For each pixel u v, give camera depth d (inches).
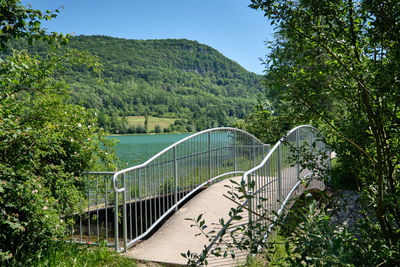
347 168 96.4
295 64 81.4
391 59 75.6
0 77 139.9
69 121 191.2
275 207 199.0
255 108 86.9
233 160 315.3
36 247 149.3
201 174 266.8
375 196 89.4
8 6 119.0
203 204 228.5
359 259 78.4
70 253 148.0
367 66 78.0
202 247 166.7
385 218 88.1
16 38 125.3
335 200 100.7
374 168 90.4
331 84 84.4
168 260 151.6
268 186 190.9
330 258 61.0
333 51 82.0
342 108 88.0
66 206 171.6
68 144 189.8
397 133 77.4
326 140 98.2
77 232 217.2
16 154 142.0
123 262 144.6
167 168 215.5
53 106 182.5
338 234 70.3
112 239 206.4
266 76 79.5
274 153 205.2
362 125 86.0
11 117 145.6
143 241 179.3
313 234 68.1
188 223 199.2
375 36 74.2
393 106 81.2
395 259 73.2
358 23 78.4
